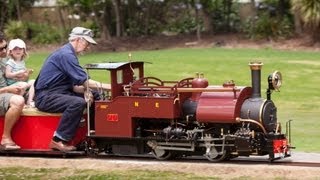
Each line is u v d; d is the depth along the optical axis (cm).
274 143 916
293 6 2962
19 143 1022
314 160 960
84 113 1001
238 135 916
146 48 3039
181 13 3384
